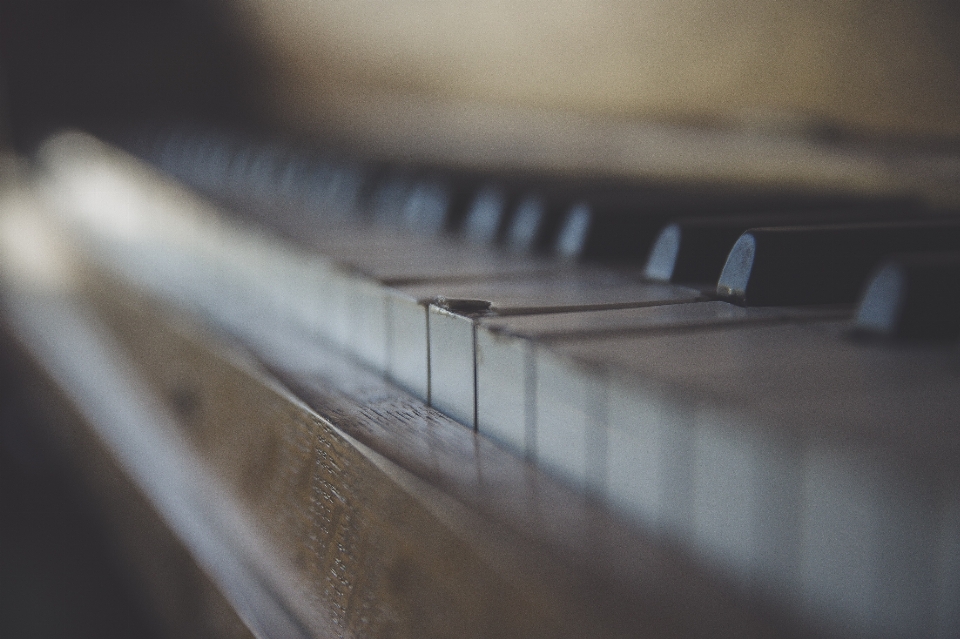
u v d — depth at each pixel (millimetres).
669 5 577
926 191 463
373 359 421
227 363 452
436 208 544
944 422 278
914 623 259
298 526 391
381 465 341
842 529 272
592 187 527
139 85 2029
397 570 336
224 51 1731
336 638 366
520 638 297
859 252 375
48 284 995
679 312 362
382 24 1007
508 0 756
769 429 281
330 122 1197
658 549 300
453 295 390
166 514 474
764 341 331
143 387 599
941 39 455
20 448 1023
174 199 730
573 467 325
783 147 520
